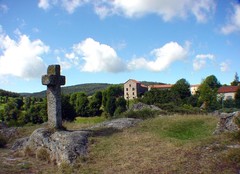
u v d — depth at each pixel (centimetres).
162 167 1085
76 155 1345
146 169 1093
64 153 1353
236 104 4853
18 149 1664
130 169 1127
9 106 5347
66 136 1488
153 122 1884
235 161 1027
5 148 1759
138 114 2381
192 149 1209
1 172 1205
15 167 1295
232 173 955
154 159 1185
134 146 1393
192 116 2072
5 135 2039
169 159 1155
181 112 2853
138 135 1583
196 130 1662
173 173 1022
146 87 10556
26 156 1539
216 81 9025
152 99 5425
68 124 2291
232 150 1097
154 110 2561
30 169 1284
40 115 4750
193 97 6116
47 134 1584
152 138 1499
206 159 1084
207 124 1762
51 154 1435
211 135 1460
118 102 6350
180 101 5362
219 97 6138
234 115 1485
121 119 2031
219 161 1047
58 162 1353
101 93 6900
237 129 1333
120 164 1198
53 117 1686
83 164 1263
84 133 1587
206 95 5694
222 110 3472
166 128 1717
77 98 6769
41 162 1420
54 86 1692
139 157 1240
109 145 1441
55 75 1678
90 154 1350
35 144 1565
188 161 1097
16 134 2056
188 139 1459
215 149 1162
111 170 1150
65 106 4725
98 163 1255
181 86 6412
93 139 1513
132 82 9938
